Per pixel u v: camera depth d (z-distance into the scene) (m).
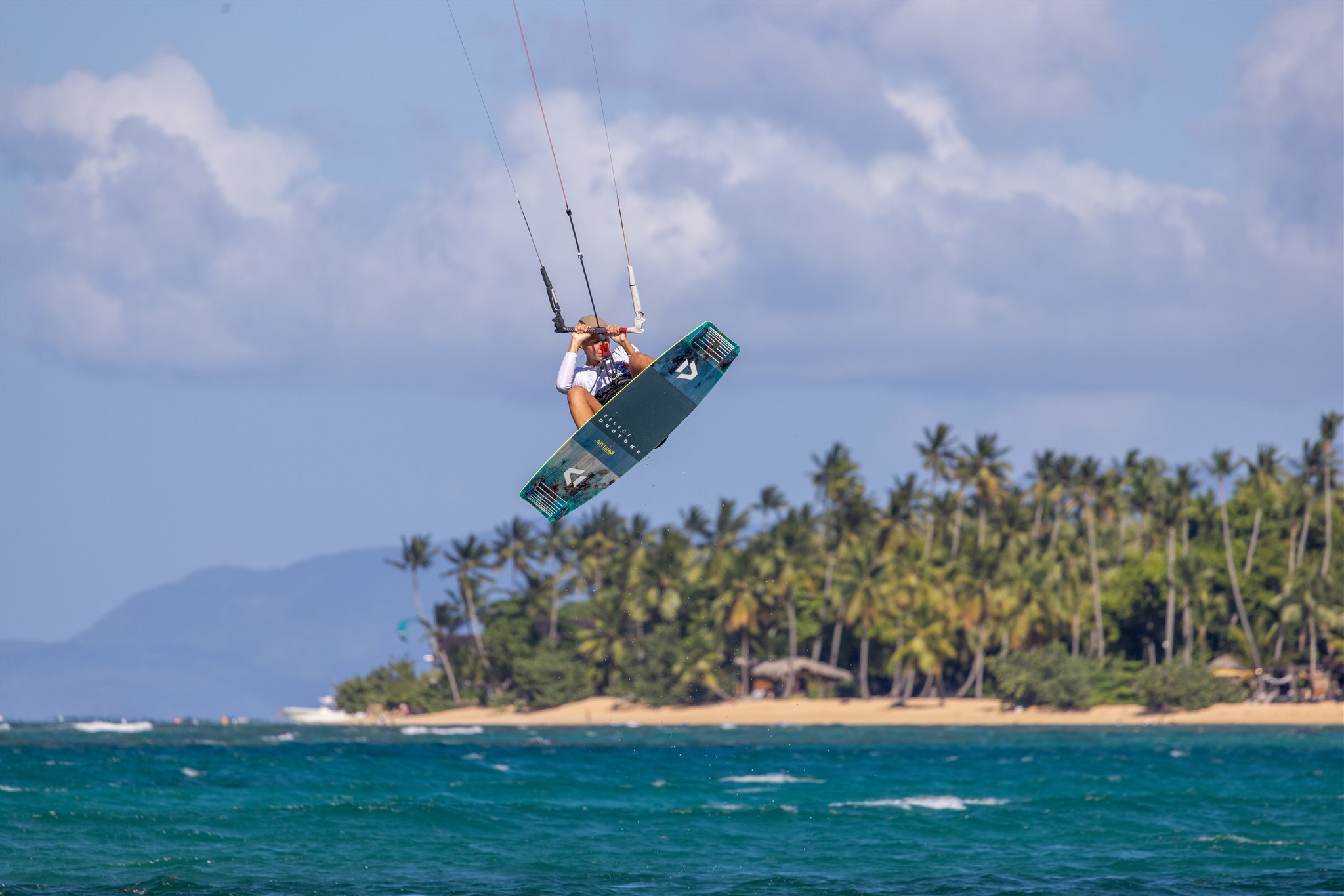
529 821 127.62
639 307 56.28
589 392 56.69
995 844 115.00
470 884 92.94
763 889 92.38
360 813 129.25
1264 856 107.69
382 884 92.75
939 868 101.75
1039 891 91.38
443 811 132.00
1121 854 108.81
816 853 109.12
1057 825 128.38
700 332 55.84
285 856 103.62
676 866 101.88
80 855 101.81
